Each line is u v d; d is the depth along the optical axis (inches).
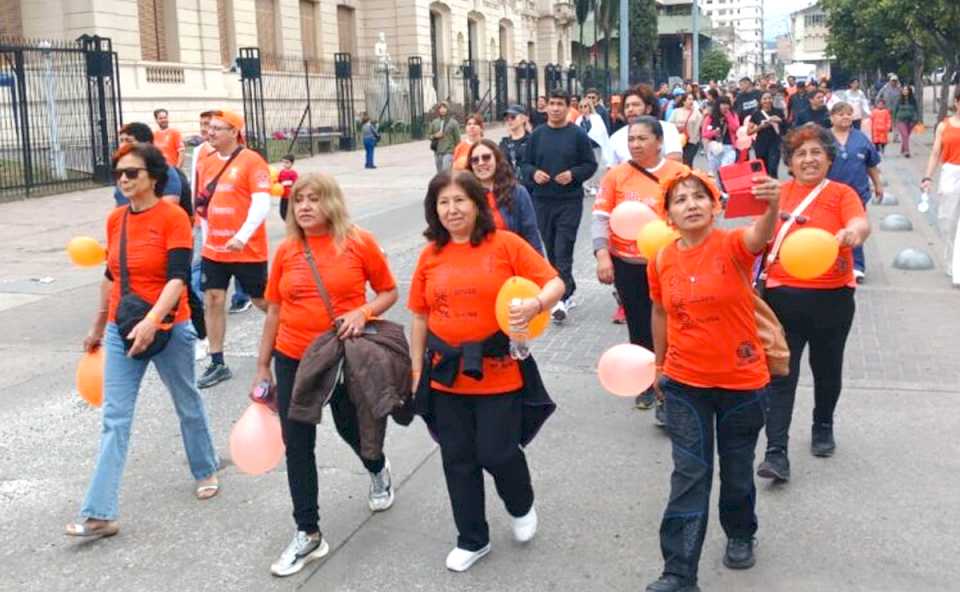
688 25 3865.7
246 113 1298.0
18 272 479.5
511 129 467.8
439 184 164.4
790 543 179.5
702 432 158.7
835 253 169.5
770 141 699.4
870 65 1883.6
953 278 385.4
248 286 290.0
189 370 203.0
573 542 182.7
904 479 206.4
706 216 154.6
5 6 1214.3
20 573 177.6
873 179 335.9
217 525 195.8
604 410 256.7
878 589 162.2
